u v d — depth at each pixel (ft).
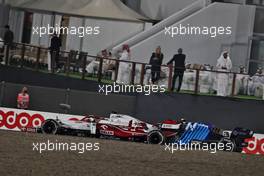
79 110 372.17
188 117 372.17
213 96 372.99
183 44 444.14
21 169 217.15
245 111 372.99
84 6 407.64
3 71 387.55
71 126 317.22
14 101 369.30
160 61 375.86
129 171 228.43
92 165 235.20
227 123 372.17
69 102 372.58
